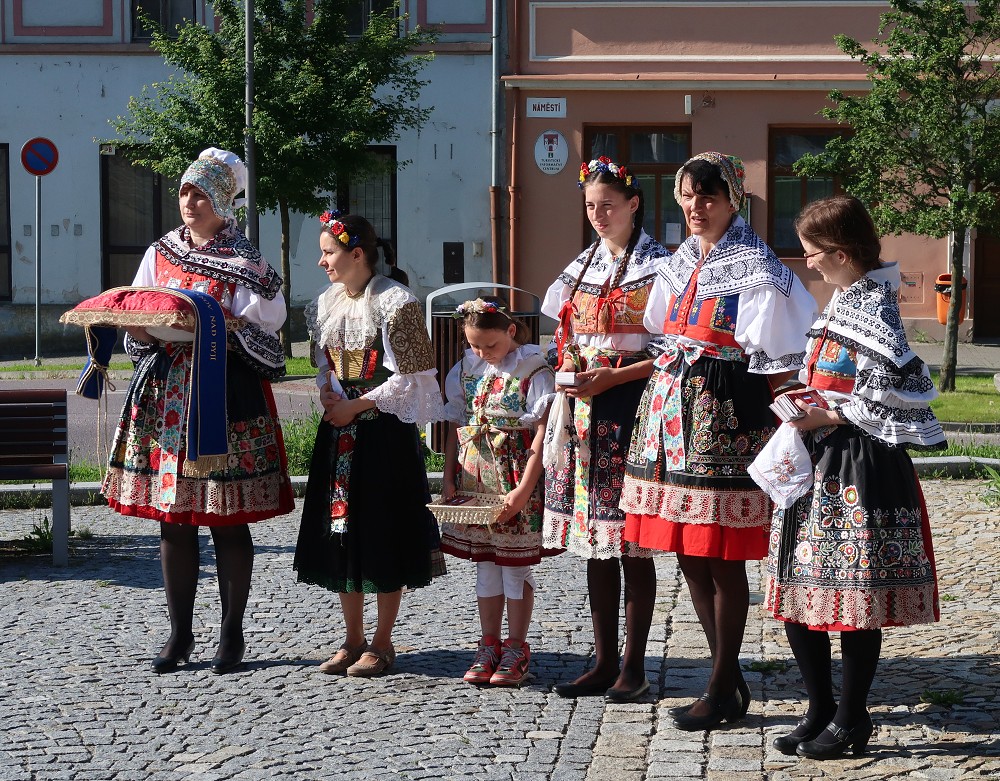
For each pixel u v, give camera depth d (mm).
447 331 7496
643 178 18797
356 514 4699
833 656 4867
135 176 19984
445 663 4930
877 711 4203
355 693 4574
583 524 4445
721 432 4090
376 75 16531
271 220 19328
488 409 4695
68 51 19594
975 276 18391
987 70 15539
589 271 4598
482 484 4719
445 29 19156
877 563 3721
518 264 18906
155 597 5945
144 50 19484
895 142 13047
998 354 16844
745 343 4094
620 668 4652
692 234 4293
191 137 15914
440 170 19375
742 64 18422
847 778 3662
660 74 18422
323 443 4809
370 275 4824
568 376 4344
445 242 19453
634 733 4121
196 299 4656
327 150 16031
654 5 18484
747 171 18484
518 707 4406
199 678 4750
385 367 4719
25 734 4156
